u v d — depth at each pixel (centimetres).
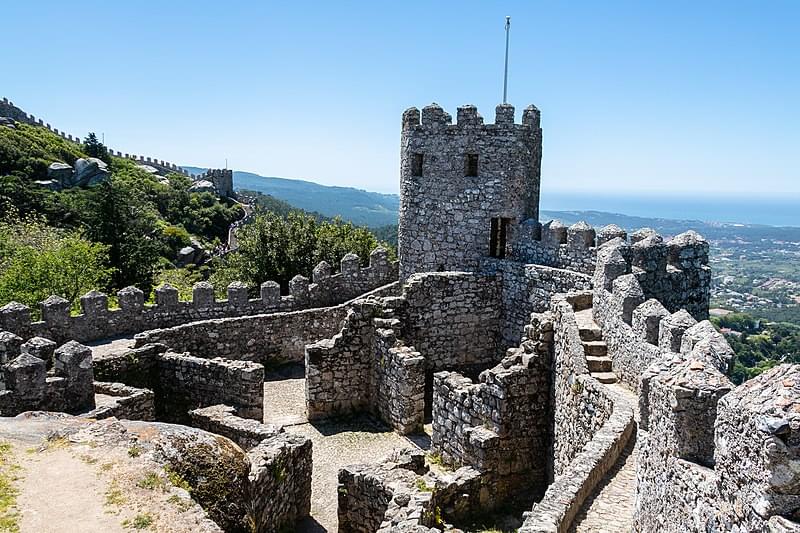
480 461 1672
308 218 4356
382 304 2442
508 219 2766
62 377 1712
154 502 773
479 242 2803
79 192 7319
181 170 12525
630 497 1084
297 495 1580
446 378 1858
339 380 2300
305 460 1608
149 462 857
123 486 798
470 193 2780
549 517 959
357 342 2311
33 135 8669
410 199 2911
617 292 1566
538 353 1758
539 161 2883
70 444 895
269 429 1694
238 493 924
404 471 1523
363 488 1498
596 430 1384
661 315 1341
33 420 1005
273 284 2969
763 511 531
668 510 778
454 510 1524
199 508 776
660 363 895
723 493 612
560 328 1700
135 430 944
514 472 1734
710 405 739
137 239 5084
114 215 4941
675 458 761
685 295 1930
